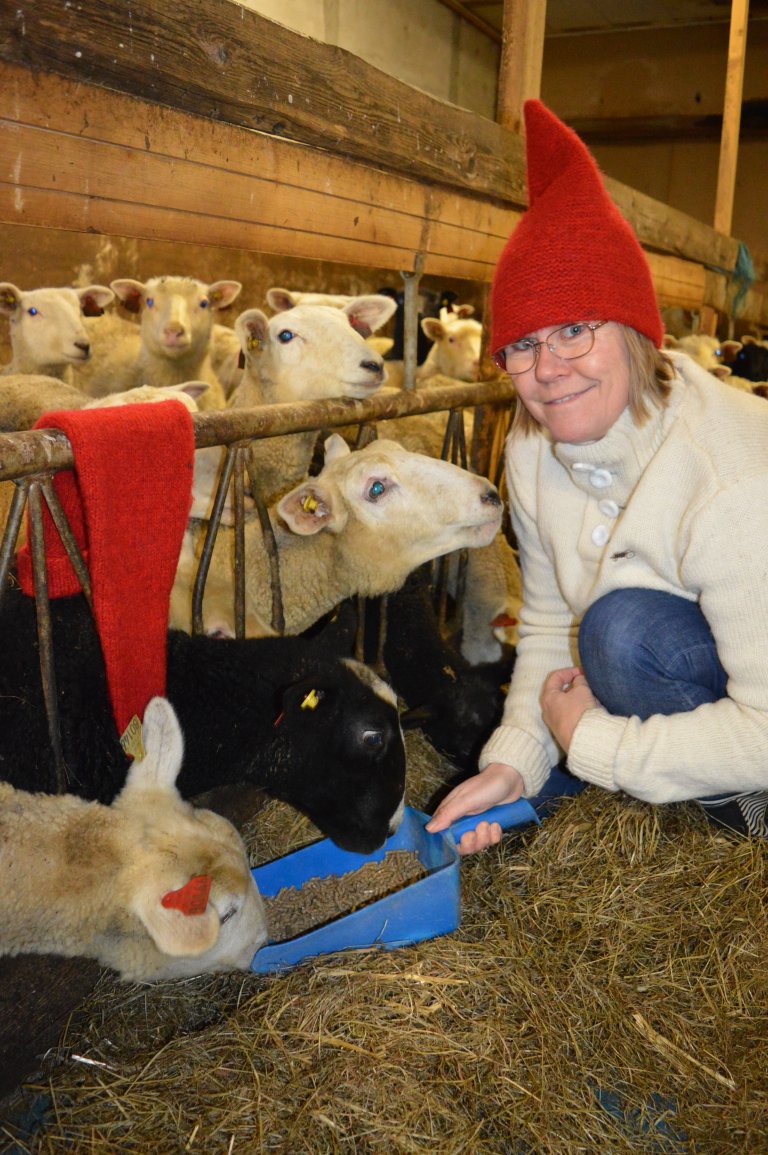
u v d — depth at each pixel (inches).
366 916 85.1
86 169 81.9
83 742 80.0
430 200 133.9
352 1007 78.3
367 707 91.2
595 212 73.8
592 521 88.9
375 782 92.0
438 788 124.6
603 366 75.3
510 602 142.9
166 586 80.9
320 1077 72.6
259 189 102.3
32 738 77.7
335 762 90.4
